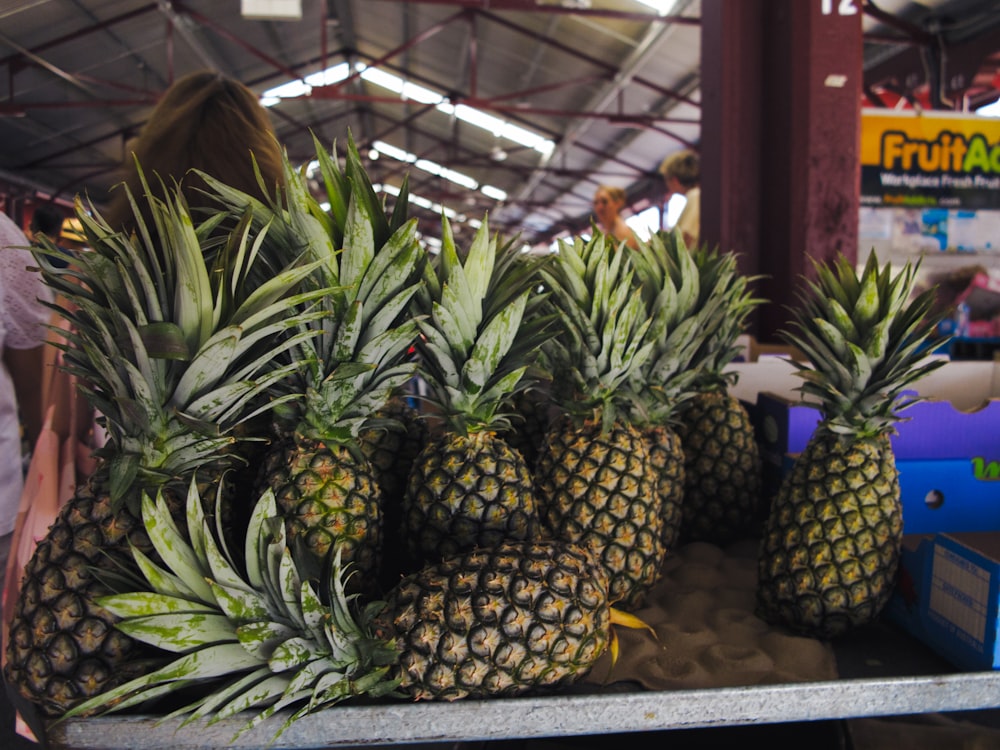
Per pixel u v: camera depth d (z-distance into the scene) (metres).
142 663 0.92
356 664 0.94
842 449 1.24
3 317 1.95
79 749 0.92
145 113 14.73
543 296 1.17
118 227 1.40
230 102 1.49
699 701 0.99
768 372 2.08
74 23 10.41
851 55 2.78
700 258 1.59
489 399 1.13
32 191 16.39
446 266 1.01
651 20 9.37
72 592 0.93
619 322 1.21
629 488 1.21
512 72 13.80
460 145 20.30
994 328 4.06
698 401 1.62
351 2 13.34
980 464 1.61
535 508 1.16
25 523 1.68
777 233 2.93
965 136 3.85
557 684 0.99
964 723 1.50
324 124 19.45
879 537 1.18
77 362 0.98
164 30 11.48
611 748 1.28
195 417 0.92
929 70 7.48
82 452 1.72
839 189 2.81
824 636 1.21
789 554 1.21
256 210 1.00
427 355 1.10
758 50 2.96
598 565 1.09
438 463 1.12
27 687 0.94
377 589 1.10
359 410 1.06
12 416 2.05
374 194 0.98
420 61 15.20
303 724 0.93
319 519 1.00
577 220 25.00
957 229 3.92
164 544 0.89
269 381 0.95
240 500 1.14
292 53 14.69
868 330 1.20
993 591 1.05
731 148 2.98
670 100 12.67
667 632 1.21
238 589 0.90
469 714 0.94
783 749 1.27
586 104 14.28
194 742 0.92
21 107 11.63
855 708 1.03
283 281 0.90
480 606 0.93
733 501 1.58
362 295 0.99
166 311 0.89
